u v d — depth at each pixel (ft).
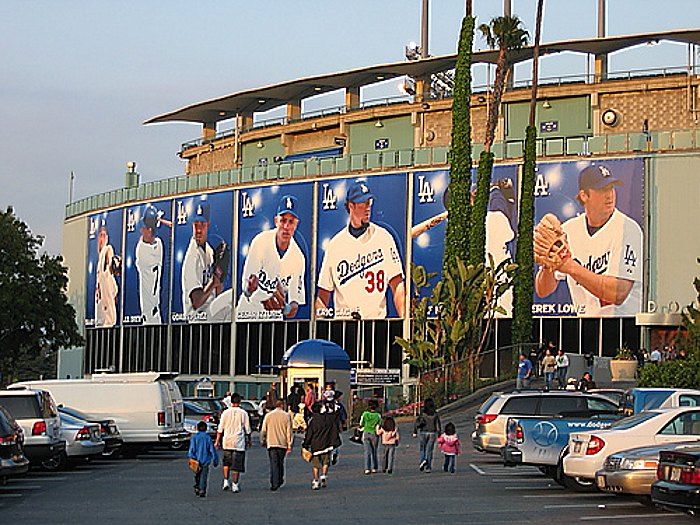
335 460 98.84
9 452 69.67
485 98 219.00
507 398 90.12
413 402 152.76
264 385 217.15
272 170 220.02
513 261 191.93
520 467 95.35
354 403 160.15
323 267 211.00
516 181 193.06
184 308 233.76
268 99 257.34
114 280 254.06
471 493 74.28
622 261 184.65
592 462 64.64
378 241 204.95
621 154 186.39
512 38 174.29
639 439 64.59
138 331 247.91
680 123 201.67
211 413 128.26
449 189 161.89
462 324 154.10
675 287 181.68
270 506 67.21
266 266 218.59
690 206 181.98
